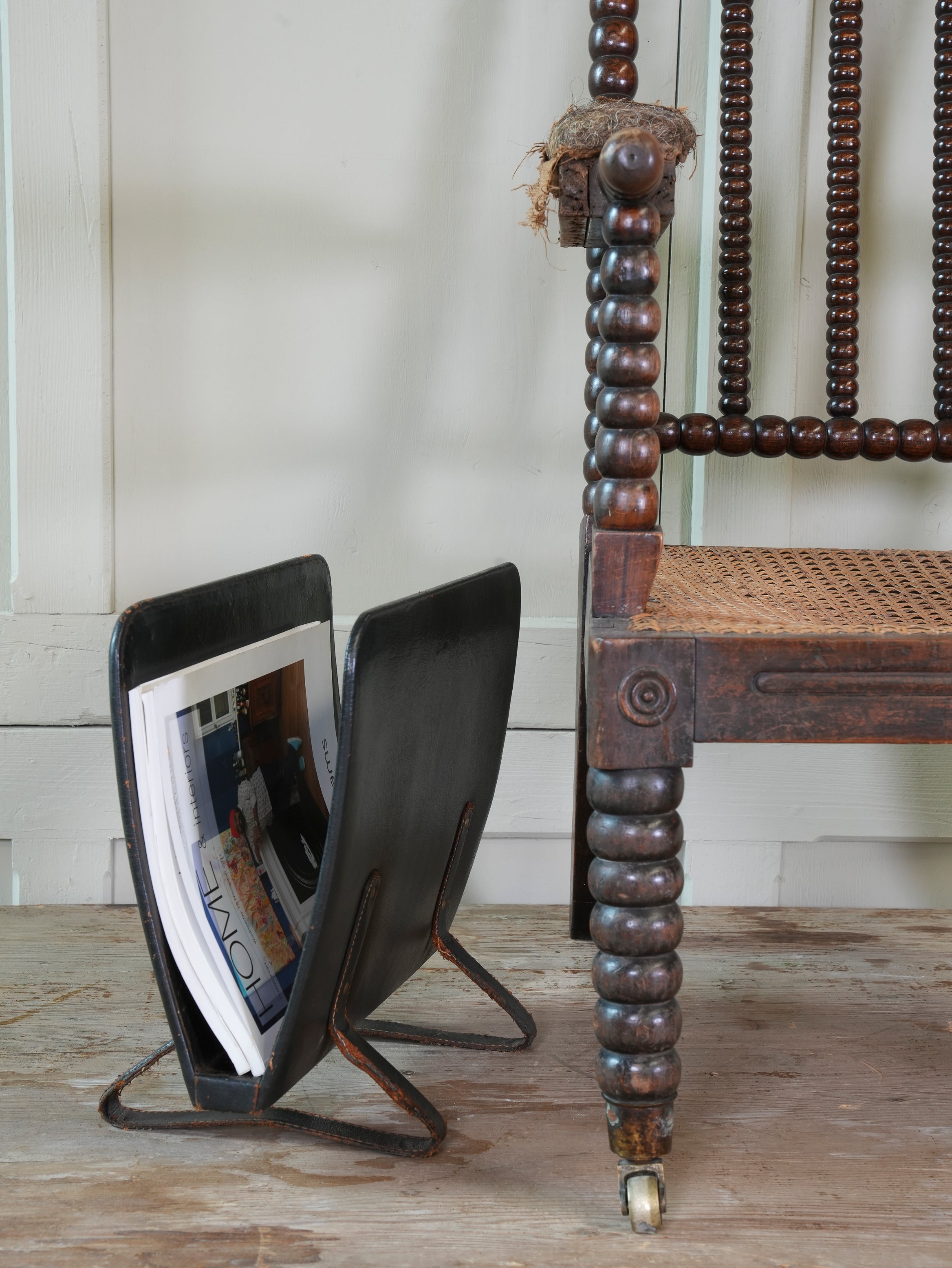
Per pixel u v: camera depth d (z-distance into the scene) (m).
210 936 0.62
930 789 1.08
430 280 1.05
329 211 1.04
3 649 1.04
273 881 0.69
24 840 1.07
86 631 1.05
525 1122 0.69
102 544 1.05
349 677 0.54
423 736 0.64
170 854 0.60
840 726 0.55
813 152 1.04
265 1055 0.62
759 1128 0.68
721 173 0.94
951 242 0.94
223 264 1.04
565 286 1.06
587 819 0.95
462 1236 0.57
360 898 0.61
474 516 1.08
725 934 1.00
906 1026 0.82
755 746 1.08
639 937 0.56
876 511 1.09
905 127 1.05
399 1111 0.70
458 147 1.04
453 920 0.95
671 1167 0.63
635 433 0.58
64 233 1.01
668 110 0.73
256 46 1.02
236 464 1.06
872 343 1.07
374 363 1.06
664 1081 0.57
